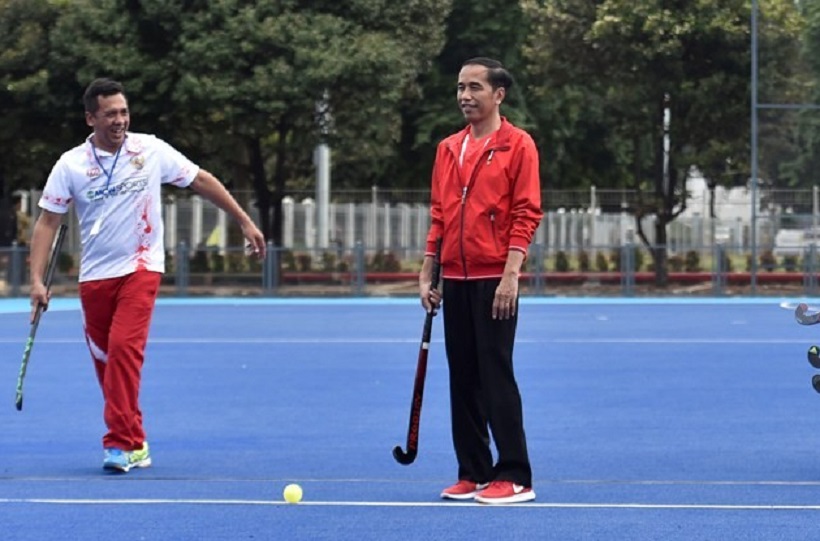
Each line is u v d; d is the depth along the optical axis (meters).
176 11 48.59
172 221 59.41
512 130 11.82
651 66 51.94
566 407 18.56
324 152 57.12
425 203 64.06
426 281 12.10
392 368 23.73
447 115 66.38
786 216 50.41
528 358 25.58
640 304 45.12
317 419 17.36
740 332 32.31
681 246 50.78
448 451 14.72
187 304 45.66
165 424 16.95
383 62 49.44
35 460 14.17
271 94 48.75
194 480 12.90
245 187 62.88
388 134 52.25
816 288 49.62
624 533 10.54
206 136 54.25
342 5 50.91
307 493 12.20
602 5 51.50
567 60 53.38
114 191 13.53
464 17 66.44
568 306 43.91
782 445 15.20
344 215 63.00
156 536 10.45
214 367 24.05
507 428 11.73
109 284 13.55
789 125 50.34
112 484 12.67
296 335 31.48
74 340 30.16
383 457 14.32
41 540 10.34
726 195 63.09
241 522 10.93
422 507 11.55
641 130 54.38
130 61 49.03
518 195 11.69
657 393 20.16
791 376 22.52
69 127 52.09
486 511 11.38
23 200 68.06
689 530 10.63
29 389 20.78
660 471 13.45
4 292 48.84
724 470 13.51
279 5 50.06
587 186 75.81
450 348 12.00
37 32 49.94
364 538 10.38
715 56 51.94
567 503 11.73
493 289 11.73
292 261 51.41
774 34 50.19
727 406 18.67
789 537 10.39
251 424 16.92
